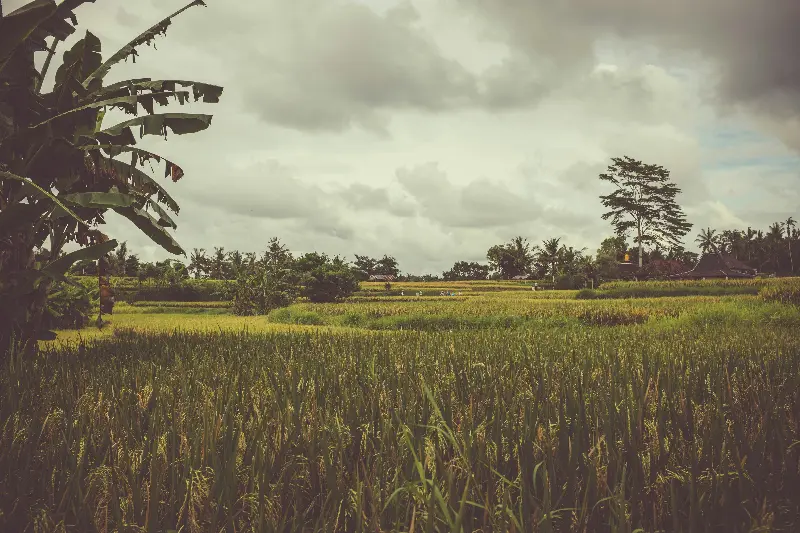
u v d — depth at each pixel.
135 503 2.29
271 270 39.88
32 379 5.29
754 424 3.35
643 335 12.71
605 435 2.87
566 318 22.55
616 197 83.38
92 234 10.06
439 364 6.48
